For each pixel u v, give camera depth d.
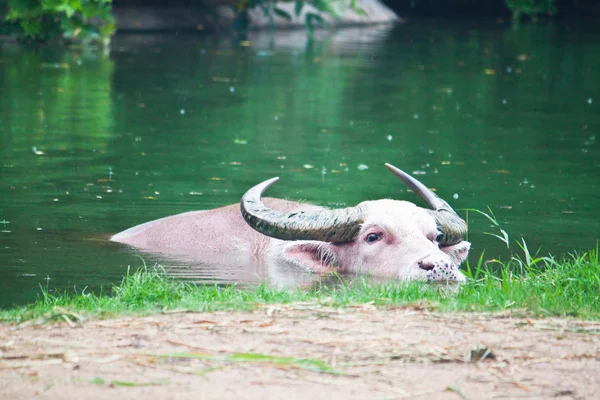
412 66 66.25
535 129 44.25
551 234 26.30
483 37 85.81
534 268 22.80
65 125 42.62
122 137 40.38
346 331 14.88
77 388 12.20
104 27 71.12
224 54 70.19
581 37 86.75
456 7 112.00
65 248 24.23
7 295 19.64
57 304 17.58
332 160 36.81
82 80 55.91
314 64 66.19
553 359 13.80
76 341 14.23
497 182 33.25
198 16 85.88
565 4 113.31
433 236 22.97
